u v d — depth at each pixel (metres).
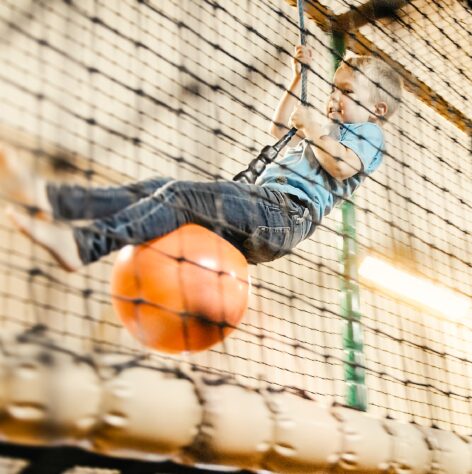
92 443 1.07
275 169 2.12
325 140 2.08
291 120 2.14
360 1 2.89
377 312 4.28
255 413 1.28
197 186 1.71
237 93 3.48
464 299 4.16
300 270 4.00
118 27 3.10
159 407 1.11
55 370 0.98
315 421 1.39
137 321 1.58
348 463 1.47
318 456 1.39
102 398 1.04
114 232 1.49
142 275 1.57
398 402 4.23
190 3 3.10
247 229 1.81
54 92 2.76
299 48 2.44
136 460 1.21
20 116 2.22
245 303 1.70
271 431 1.30
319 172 2.13
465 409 4.16
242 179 1.99
